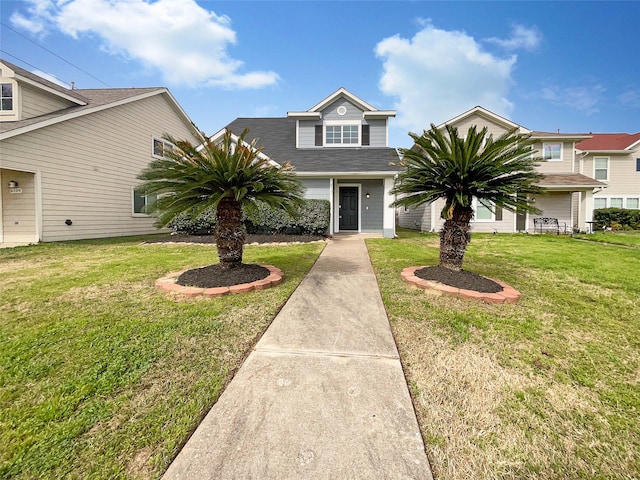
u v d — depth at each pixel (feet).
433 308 11.87
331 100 42.73
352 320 10.87
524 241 33.24
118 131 39.27
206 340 9.18
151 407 6.34
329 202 34.86
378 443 5.45
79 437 5.54
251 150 15.81
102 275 16.49
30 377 7.25
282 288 14.38
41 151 29.86
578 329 10.19
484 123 45.78
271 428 5.78
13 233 30.45
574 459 5.24
